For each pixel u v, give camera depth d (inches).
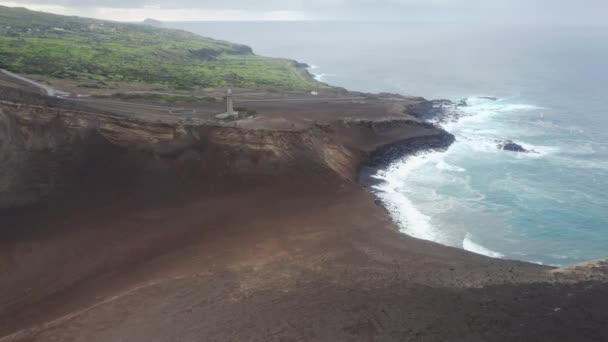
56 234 1456.7
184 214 1631.4
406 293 1109.1
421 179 2251.5
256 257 1346.0
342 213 1704.0
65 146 1740.9
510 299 1061.8
